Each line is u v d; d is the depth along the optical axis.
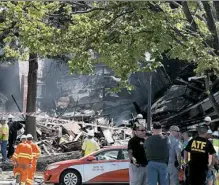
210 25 12.09
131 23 12.51
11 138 25.23
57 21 15.02
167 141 10.86
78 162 17.16
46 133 31.62
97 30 13.45
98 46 13.50
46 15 14.42
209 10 11.99
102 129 31.34
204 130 10.81
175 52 12.11
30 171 15.77
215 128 32.44
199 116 35.25
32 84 29.23
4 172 21.42
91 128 32.53
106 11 12.93
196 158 10.77
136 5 11.20
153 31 11.56
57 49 13.95
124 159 17.03
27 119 29.31
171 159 12.63
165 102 38.16
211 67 11.17
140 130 11.73
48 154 27.94
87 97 46.25
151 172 10.77
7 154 25.38
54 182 17.08
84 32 13.68
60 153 28.12
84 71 13.66
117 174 16.94
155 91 41.12
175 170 12.62
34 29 13.83
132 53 12.44
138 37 11.95
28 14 13.91
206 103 34.69
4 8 14.21
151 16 11.20
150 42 11.95
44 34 13.84
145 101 42.00
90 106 45.59
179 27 12.29
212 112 34.03
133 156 11.67
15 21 14.63
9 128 25.31
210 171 11.59
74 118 39.75
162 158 10.77
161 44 11.71
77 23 13.94
